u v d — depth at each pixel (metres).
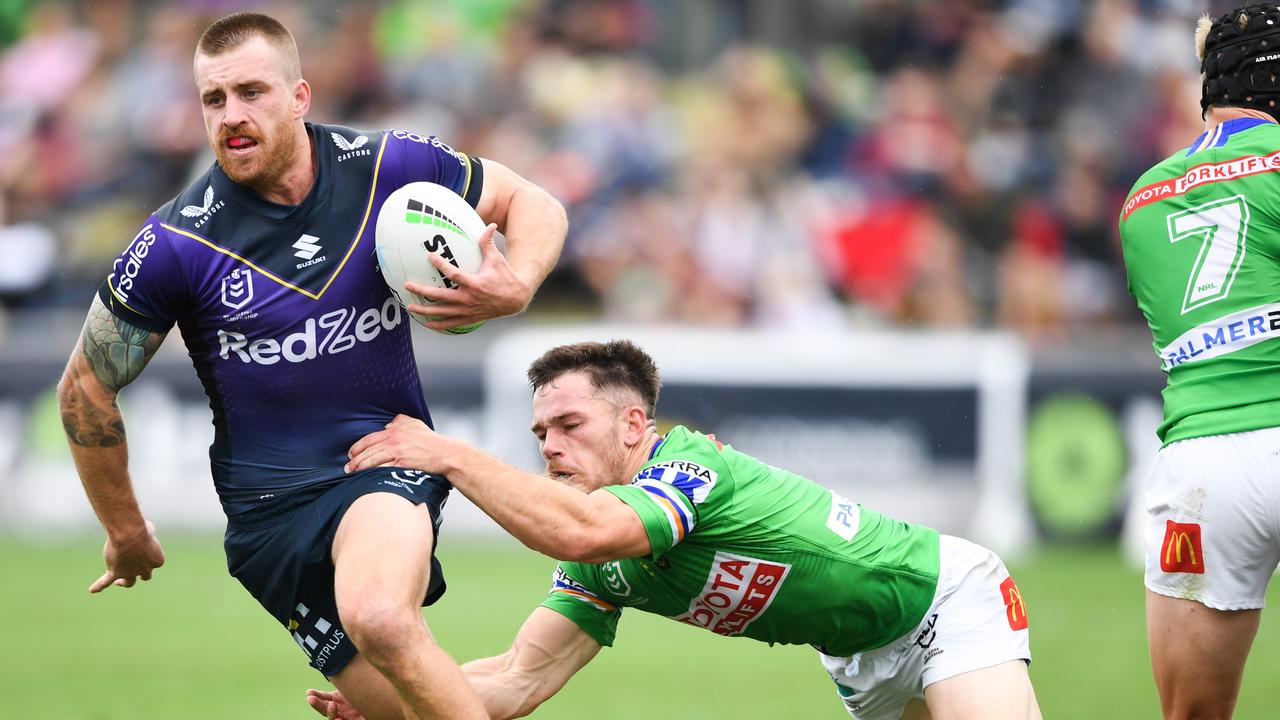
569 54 63.75
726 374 47.59
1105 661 30.06
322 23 63.19
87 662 31.06
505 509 15.70
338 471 16.56
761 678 30.02
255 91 15.74
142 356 16.47
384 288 16.64
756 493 16.66
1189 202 17.88
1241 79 18.05
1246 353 17.28
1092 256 56.84
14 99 61.94
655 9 64.75
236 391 16.53
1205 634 17.36
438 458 16.02
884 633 17.30
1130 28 59.91
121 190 59.53
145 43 63.69
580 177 58.53
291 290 16.22
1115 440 46.09
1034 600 37.25
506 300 16.36
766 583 16.83
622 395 16.80
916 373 46.94
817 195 57.38
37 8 64.31
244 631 35.16
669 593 17.20
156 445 47.84
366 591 15.20
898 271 55.41
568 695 27.98
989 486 46.50
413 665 15.16
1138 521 45.78
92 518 48.69
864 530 17.14
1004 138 58.75
